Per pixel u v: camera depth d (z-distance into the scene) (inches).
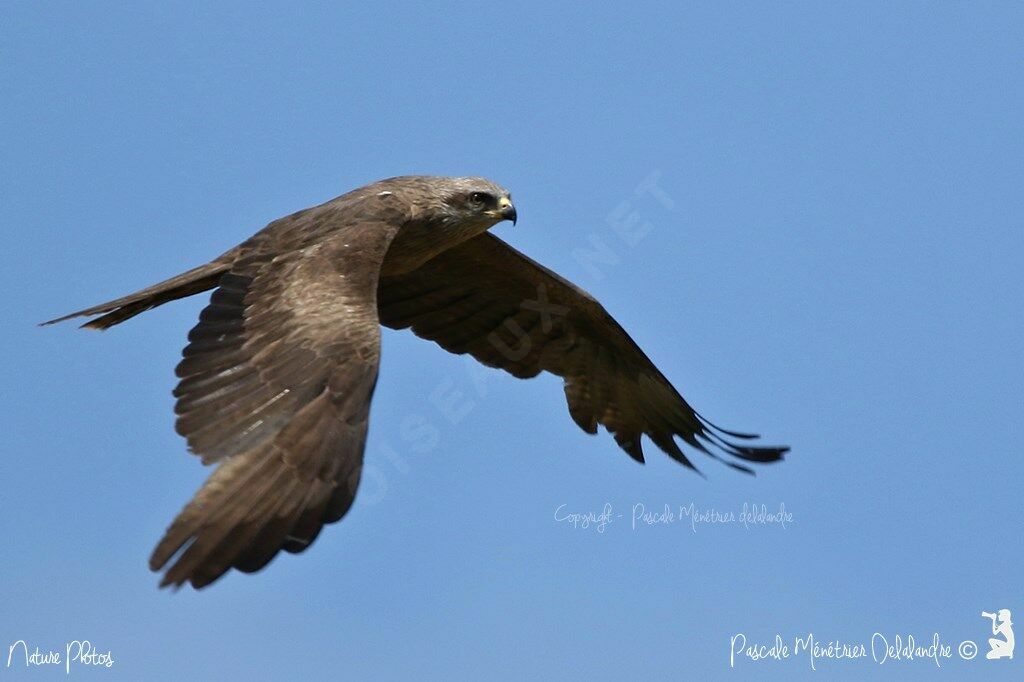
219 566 432.1
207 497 447.5
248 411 477.7
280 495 453.1
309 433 469.1
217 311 528.4
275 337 503.2
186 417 482.9
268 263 552.1
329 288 524.4
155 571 429.1
